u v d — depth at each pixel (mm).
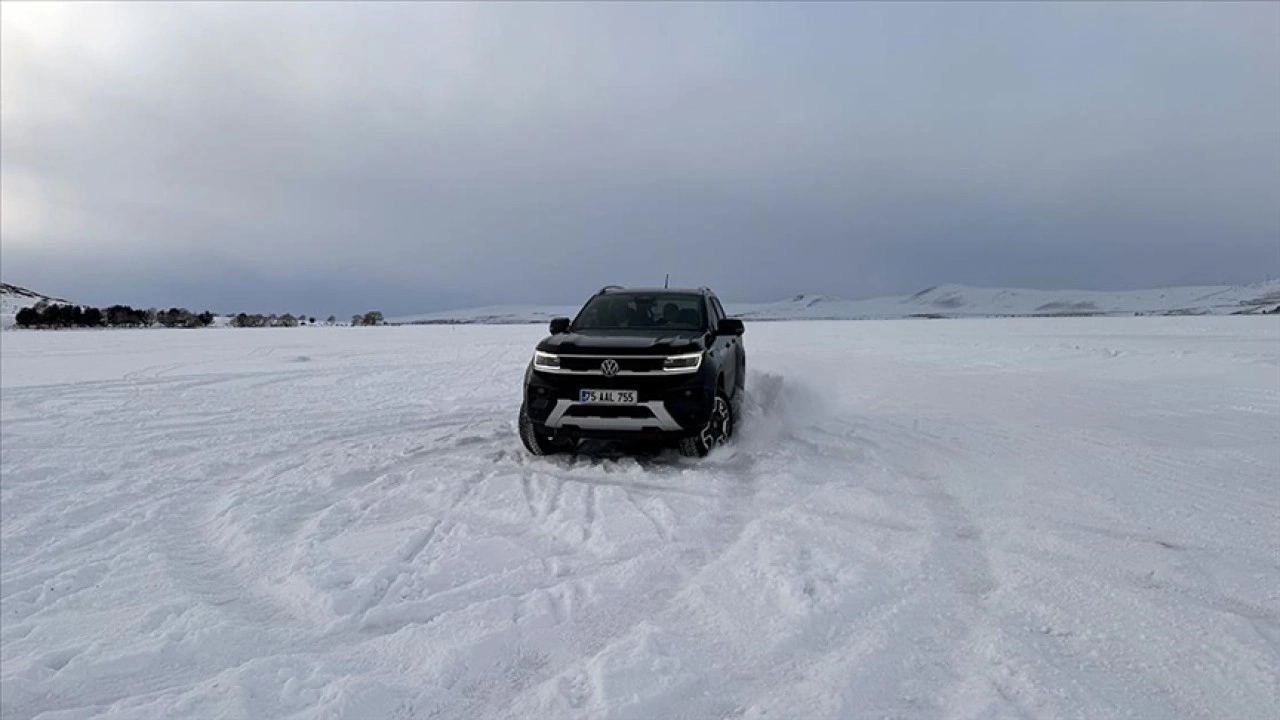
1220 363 11531
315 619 2705
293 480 4949
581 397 5160
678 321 6254
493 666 2283
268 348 22250
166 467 5570
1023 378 10680
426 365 14844
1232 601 2627
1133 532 3434
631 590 2826
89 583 3213
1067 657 2219
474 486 4590
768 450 5469
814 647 2314
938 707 1959
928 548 3188
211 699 2104
